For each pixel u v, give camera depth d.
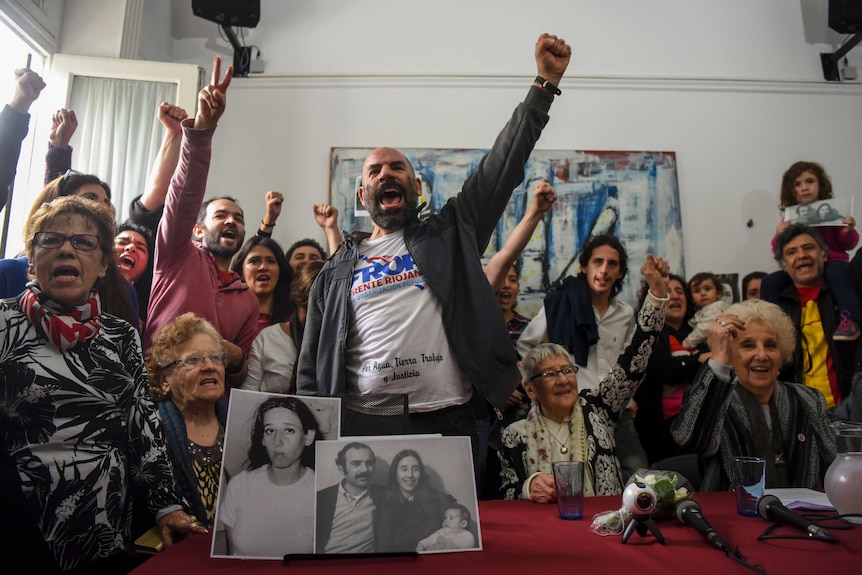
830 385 2.84
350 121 3.88
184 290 2.49
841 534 1.12
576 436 1.94
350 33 4.05
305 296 2.92
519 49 4.06
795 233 3.02
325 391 1.77
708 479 1.88
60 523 1.27
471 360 1.71
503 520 1.27
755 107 4.01
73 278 1.38
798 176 3.75
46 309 1.36
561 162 3.84
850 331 2.80
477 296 1.77
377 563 0.96
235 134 3.84
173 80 3.40
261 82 3.90
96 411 1.36
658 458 2.72
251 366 2.80
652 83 3.99
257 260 3.22
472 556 0.99
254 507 1.01
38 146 3.21
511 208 3.77
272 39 4.04
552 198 2.41
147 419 1.44
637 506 1.10
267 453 1.05
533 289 3.66
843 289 2.88
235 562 0.98
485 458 2.23
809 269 2.96
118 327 1.48
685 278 3.75
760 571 0.90
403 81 3.93
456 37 4.06
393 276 1.79
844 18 3.78
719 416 1.77
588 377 2.83
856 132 4.02
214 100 2.18
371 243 1.92
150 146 3.35
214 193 3.77
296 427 1.07
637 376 2.10
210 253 2.88
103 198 2.57
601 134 3.92
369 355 1.73
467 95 3.94
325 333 1.82
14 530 1.23
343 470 1.05
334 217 3.35
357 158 3.80
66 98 3.28
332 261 1.93
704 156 3.93
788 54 4.12
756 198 3.89
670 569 0.91
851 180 3.96
